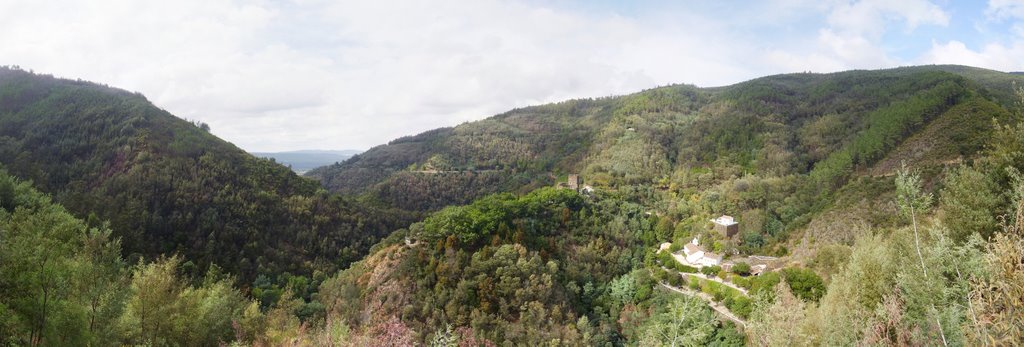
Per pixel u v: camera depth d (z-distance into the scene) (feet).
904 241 56.54
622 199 264.11
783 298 47.55
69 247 73.56
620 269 175.94
